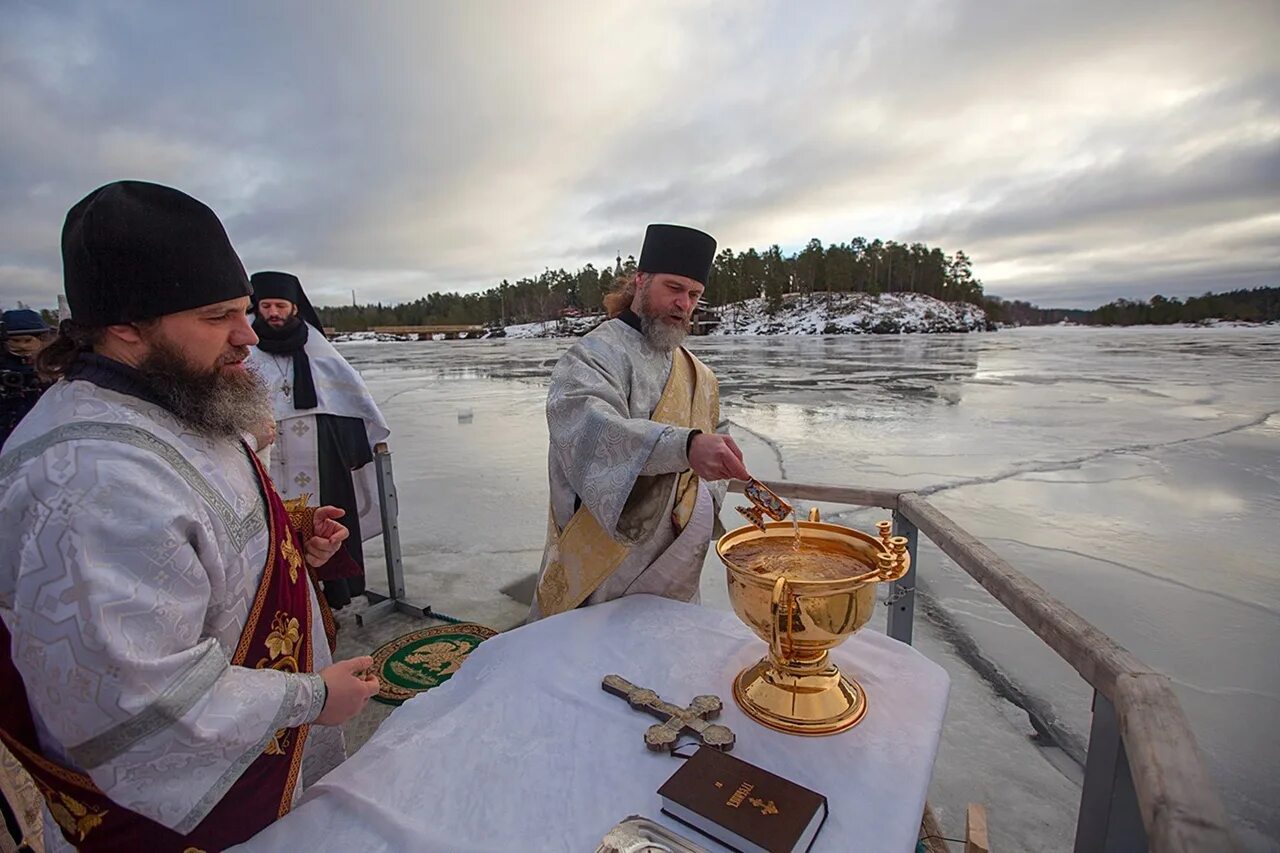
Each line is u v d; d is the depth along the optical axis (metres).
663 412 1.93
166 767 0.83
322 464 3.31
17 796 1.53
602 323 2.03
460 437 10.02
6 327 3.10
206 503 0.99
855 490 2.30
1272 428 10.55
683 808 0.87
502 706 1.18
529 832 0.89
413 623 3.40
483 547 4.83
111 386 0.97
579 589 1.84
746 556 1.24
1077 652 1.16
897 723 1.11
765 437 9.88
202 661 0.87
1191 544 5.24
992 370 22.44
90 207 0.94
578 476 1.63
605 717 1.14
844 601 1.05
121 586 0.81
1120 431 10.36
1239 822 2.37
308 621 1.20
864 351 35.56
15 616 0.79
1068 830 2.19
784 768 1.00
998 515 6.04
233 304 1.04
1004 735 2.75
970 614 3.91
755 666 1.25
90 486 0.84
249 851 0.88
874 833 0.87
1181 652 3.62
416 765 1.03
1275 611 4.07
